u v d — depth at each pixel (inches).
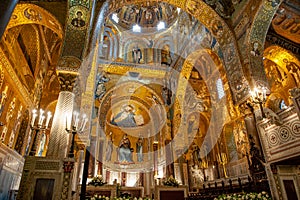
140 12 904.3
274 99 514.0
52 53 666.8
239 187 365.7
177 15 841.5
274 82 519.5
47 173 239.3
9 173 420.5
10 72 411.5
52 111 626.8
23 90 482.6
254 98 320.5
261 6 374.6
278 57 481.7
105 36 807.1
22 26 439.2
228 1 472.4
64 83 316.8
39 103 608.4
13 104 439.5
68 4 350.6
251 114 354.6
